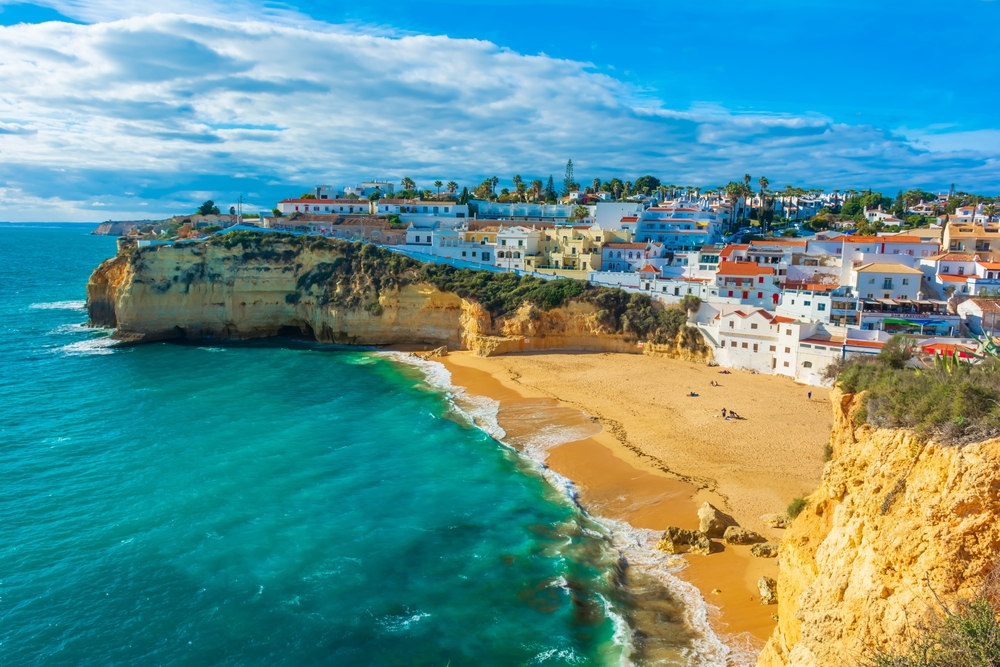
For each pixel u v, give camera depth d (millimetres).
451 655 26688
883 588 14953
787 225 149875
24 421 54031
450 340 85312
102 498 40094
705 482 41312
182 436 51062
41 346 83875
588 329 80688
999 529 13352
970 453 14320
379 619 28984
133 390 64000
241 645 27406
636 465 44562
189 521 37375
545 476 43812
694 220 120688
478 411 58031
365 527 36938
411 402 61094
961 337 58062
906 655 12914
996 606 12727
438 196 161750
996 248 82812
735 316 70125
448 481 43094
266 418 55938
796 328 64688
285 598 30469
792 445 47156
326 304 88688
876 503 16359
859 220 140500
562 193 189000
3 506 38812
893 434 17109
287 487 41969
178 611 29516
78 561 33219
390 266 88750
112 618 28984
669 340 76375
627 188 175500
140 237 127688
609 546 34719
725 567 31422
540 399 60969
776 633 20969
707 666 25062
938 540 14117
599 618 28641
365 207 140625
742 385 63344
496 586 31266
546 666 25875
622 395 61062
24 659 26453
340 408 59094
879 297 70625
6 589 30812
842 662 15188
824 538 19594
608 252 101062
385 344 87438
